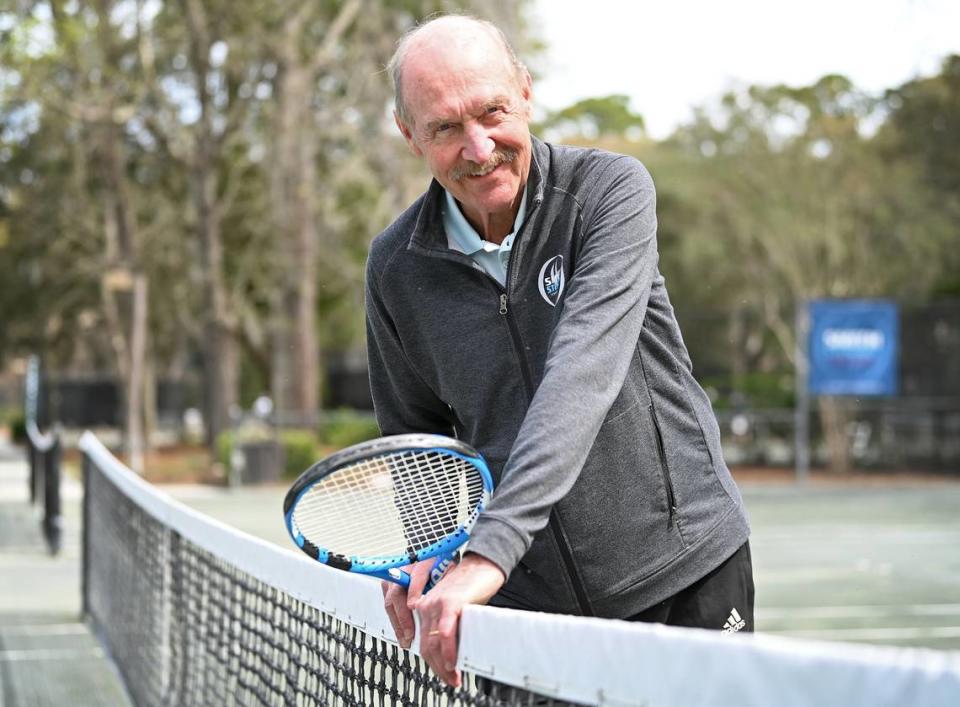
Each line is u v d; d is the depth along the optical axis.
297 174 29.52
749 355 36.31
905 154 32.34
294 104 28.80
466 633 1.97
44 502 15.02
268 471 25.42
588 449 2.19
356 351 41.09
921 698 1.11
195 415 50.44
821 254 31.11
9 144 34.34
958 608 10.80
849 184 30.66
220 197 35.81
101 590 9.34
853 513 19.83
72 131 34.22
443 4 21.56
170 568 5.95
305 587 3.20
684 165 32.56
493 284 2.70
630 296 2.40
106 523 9.02
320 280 37.34
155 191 37.09
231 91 29.92
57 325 44.00
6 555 14.58
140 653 6.94
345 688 2.83
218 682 4.70
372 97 25.14
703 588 2.72
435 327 2.77
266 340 42.62
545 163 2.64
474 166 2.49
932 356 25.42
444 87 2.44
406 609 2.37
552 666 1.70
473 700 2.05
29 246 38.91
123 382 34.81
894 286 31.25
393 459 2.38
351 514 2.46
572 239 2.60
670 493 2.67
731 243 31.81
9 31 25.39
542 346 2.67
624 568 2.65
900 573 13.11
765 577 12.93
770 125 31.34
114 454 35.00
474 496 2.46
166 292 38.78
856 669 1.16
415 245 2.74
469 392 2.77
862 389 24.52
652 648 1.45
